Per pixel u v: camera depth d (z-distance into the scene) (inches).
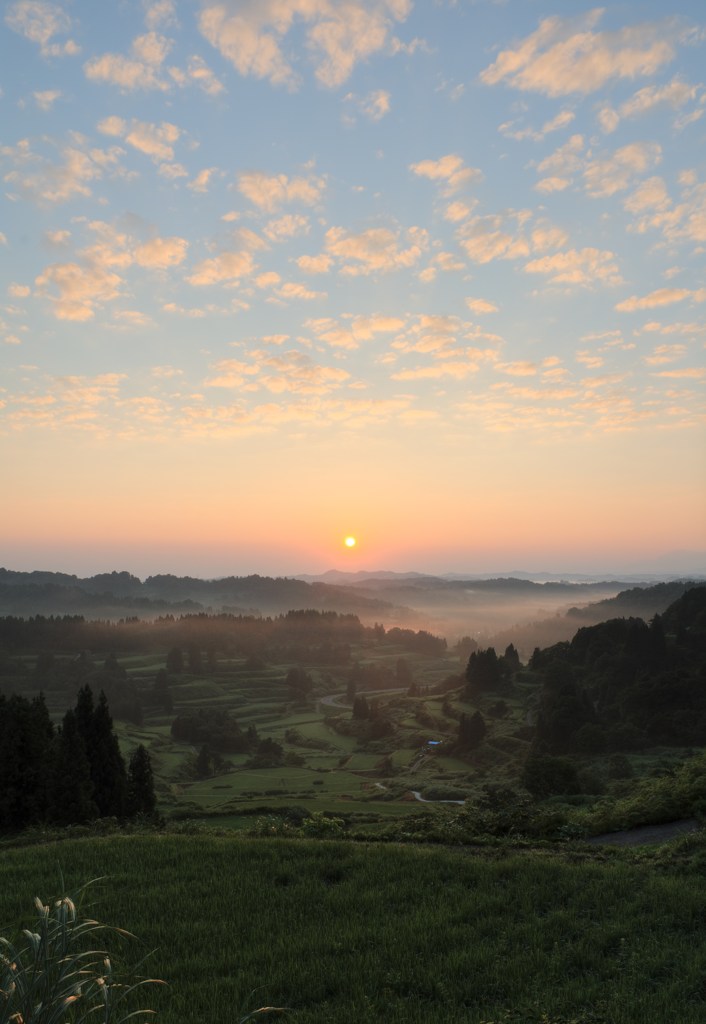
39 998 203.5
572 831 912.3
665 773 1386.6
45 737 2063.2
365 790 4889.3
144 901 568.7
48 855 746.2
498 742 5797.2
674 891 561.6
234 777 5940.0
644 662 6353.3
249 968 436.5
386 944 474.3
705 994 391.5
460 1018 368.2
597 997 389.7
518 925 505.0
